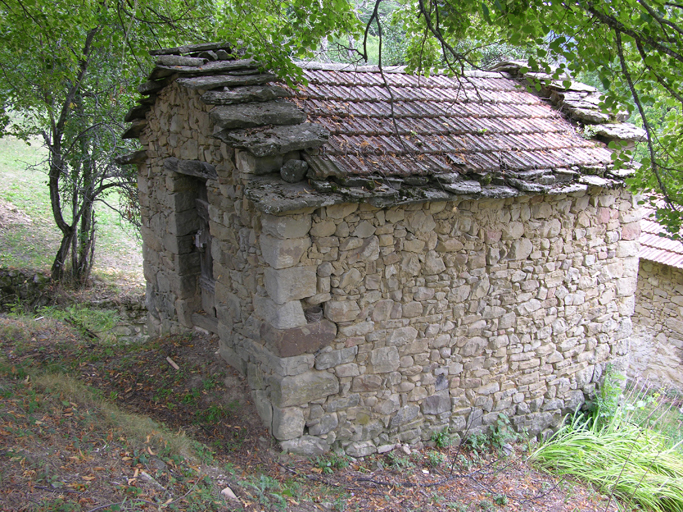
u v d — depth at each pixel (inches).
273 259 178.4
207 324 261.9
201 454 178.1
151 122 268.5
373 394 211.6
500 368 242.4
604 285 266.2
